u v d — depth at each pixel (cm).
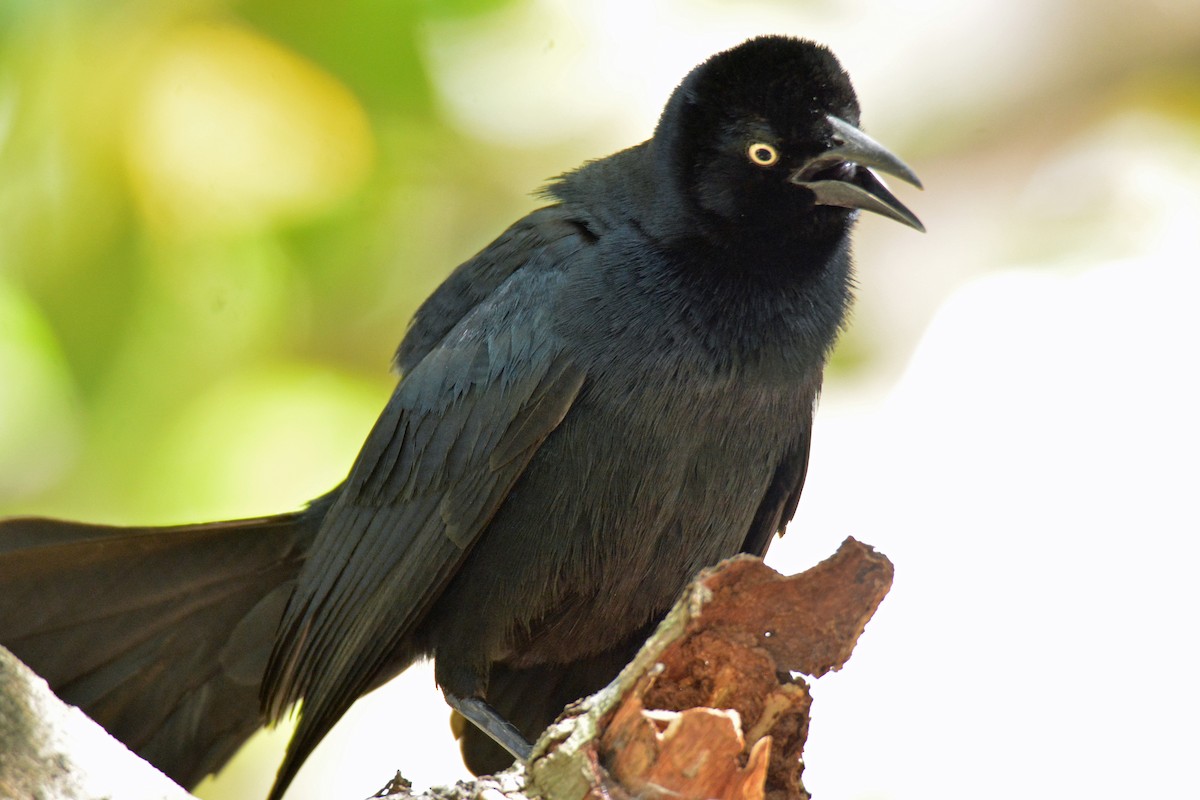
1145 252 1491
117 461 1242
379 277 1341
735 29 1411
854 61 1487
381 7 1221
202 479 1256
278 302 1262
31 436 1226
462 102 1305
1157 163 1500
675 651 648
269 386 1287
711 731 611
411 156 1324
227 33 1200
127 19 1177
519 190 1395
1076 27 1483
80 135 1176
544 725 1016
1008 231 1502
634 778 619
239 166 1210
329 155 1227
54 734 607
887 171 922
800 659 659
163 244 1203
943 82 1494
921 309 1484
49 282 1192
